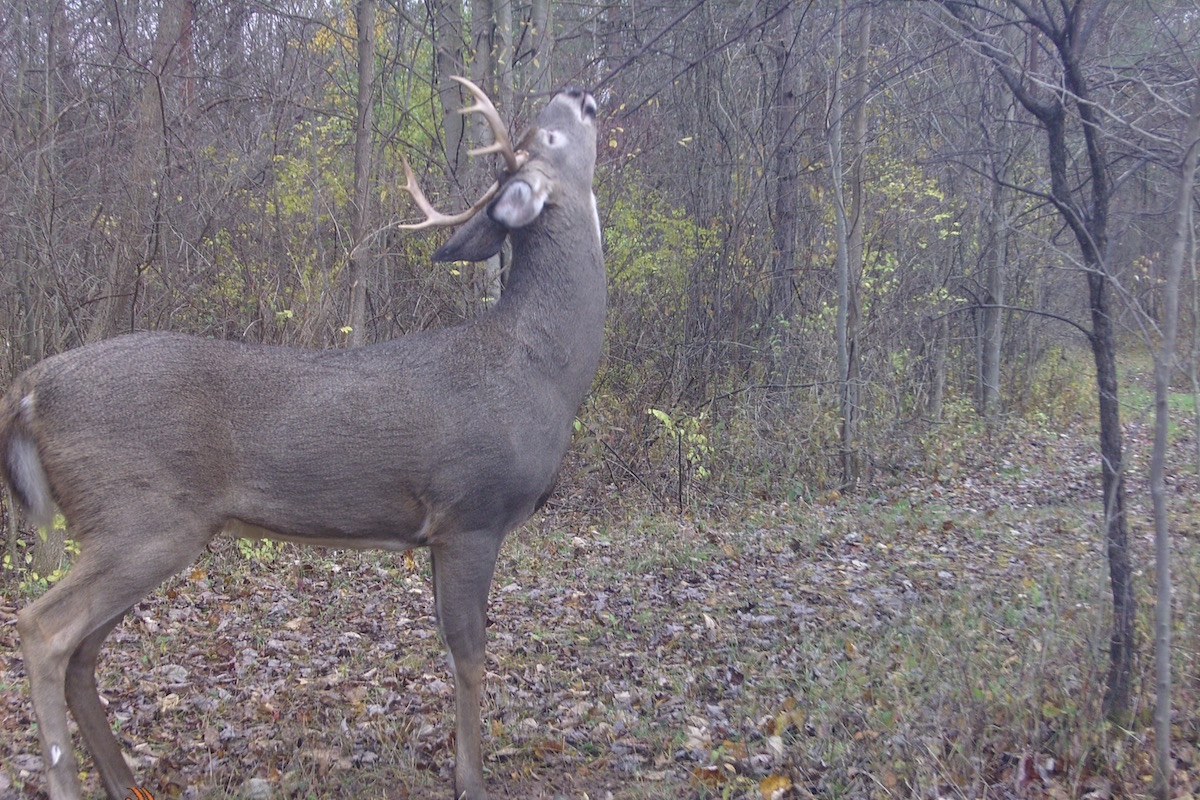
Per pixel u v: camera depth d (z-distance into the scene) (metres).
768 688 5.73
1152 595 5.56
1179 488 11.23
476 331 4.41
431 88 11.89
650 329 12.73
